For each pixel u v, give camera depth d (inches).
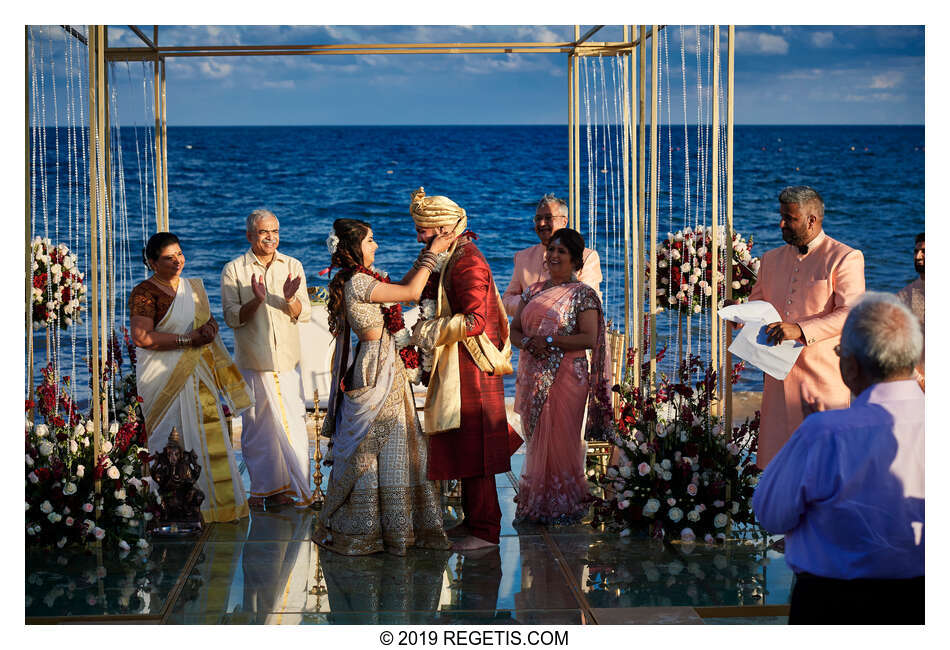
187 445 186.7
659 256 238.2
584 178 866.8
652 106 180.2
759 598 144.9
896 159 1382.9
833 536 94.2
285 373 203.8
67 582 152.7
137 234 895.7
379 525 168.9
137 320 182.2
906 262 1032.8
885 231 1256.2
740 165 1403.8
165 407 185.2
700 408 181.0
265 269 202.7
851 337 94.3
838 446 92.5
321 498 203.5
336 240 166.2
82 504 166.6
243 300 201.2
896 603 94.1
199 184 1240.2
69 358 320.2
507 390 369.1
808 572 96.0
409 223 1093.1
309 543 175.5
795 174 1370.6
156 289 185.2
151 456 174.2
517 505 195.2
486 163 1439.5
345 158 1438.2
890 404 93.3
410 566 162.1
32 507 163.9
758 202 1234.6
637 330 201.8
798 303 167.6
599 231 741.3
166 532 178.2
